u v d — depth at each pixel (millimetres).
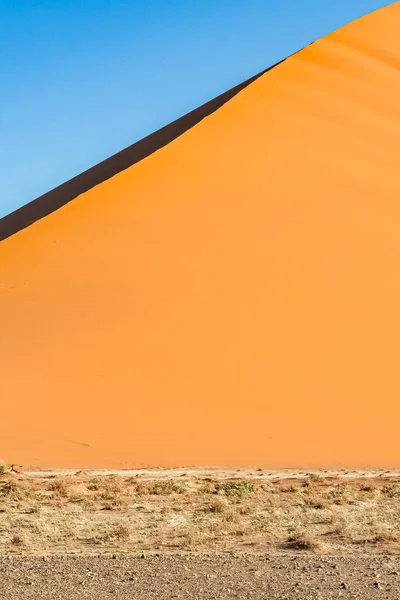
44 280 34906
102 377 29781
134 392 29078
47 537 14289
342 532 14250
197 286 34125
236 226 37750
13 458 25266
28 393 28844
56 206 43844
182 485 20953
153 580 10375
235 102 47281
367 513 16578
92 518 16297
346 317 33219
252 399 29000
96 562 11602
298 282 34719
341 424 28141
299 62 53469
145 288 34000
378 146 47000
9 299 33969
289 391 29484
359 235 38281
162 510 17219
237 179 41062
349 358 31281
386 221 39812
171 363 30438
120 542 13695
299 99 49125
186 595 9625
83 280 34656
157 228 37406
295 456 26234
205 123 45281
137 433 27125
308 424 28016
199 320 32406
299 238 37344
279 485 21219
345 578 10430
